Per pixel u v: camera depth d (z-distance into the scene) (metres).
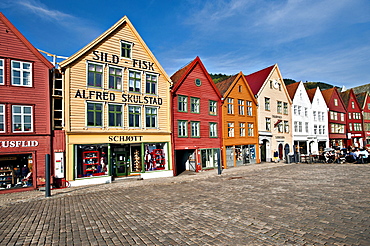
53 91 16.47
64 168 16.28
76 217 8.66
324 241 5.89
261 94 31.56
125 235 6.69
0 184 14.45
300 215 7.97
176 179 18.36
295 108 36.78
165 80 21.80
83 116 17.28
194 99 24.31
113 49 19.00
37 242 6.35
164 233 6.78
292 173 19.23
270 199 10.35
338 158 26.00
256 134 30.25
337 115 45.16
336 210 8.35
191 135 23.50
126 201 11.23
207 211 8.84
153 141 20.44
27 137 15.22
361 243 5.69
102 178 17.56
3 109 14.69
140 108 20.09
